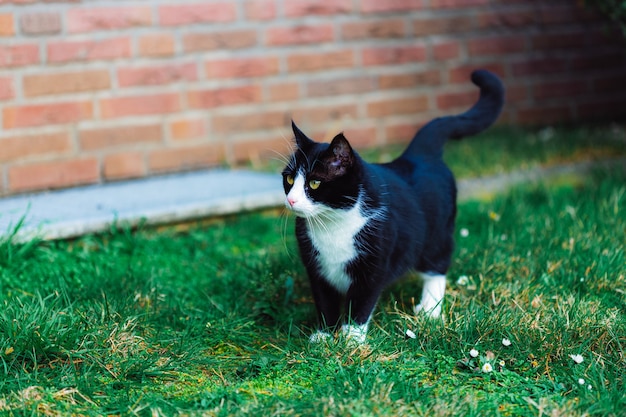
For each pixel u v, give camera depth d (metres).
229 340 3.08
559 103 6.29
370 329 3.08
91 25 4.85
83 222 4.00
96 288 3.36
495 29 6.02
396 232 3.04
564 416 2.40
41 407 2.45
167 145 5.15
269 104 5.41
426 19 5.80
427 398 2.52
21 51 4.69
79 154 4.90
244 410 2.43
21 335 2.73
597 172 5.03
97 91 4.91
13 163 4.73
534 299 3.26
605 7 4.75
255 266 3.71
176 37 5.09
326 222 2.96
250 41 5.30
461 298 3.33
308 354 2.82
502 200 4.61
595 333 2.94
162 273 3.69
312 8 5.45
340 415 2.37
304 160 2.96
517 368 2.80
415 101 5.84
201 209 4.32
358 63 5.64
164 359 2.82
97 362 2.72
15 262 3.65
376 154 5.53
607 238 3.86
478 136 5.92
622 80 6.42
